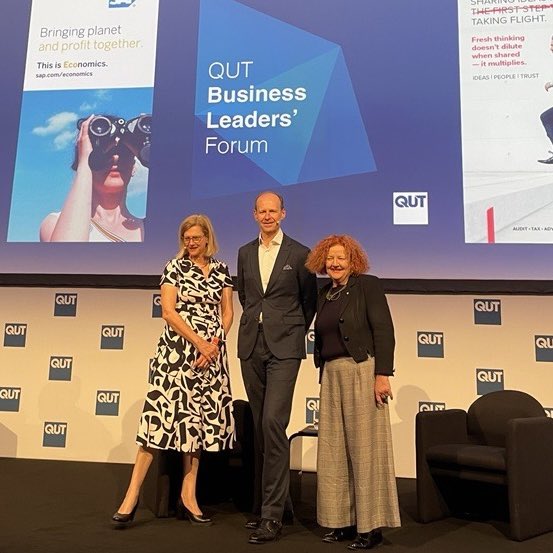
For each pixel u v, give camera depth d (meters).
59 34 4.44
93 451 4.02
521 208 3.80
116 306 4.14
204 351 2.73
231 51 4.28
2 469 3.75
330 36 4.19
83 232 4.15
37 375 4.12
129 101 4.30
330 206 3.98
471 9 4.09
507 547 2.45
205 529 2.64
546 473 2.73
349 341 2.47
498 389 3.76
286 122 4.12
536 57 3.97
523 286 3.73
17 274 4.14
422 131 3.98
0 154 4.30
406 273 3.84
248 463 3.10
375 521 2.39
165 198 4.13
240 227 4.04
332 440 2.51
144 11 4.41
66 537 2.48
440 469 2.89
